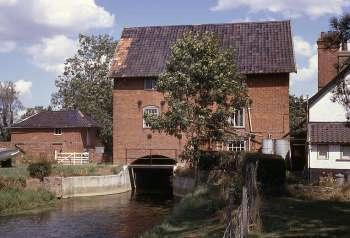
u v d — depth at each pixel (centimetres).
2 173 4319
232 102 3903
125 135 5044
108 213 3628
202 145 4072
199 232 1955
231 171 3400
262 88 4791
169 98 3797
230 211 1692
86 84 7669
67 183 4409
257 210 1855
